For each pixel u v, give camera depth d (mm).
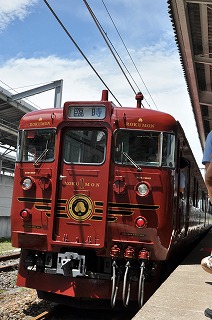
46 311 6996
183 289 5191
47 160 6922
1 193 22141
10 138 21875
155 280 6738
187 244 11273
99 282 6602
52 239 6668
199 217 14156
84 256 6492
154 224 6457
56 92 20812
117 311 7414
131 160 6621
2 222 21031
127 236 6500
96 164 6695
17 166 7133
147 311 4059
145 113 6797
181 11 9328
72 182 6750
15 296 8391
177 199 7316
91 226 6574
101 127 6824
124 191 6562
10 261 13367
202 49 11766
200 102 15328
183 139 7895
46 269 6785
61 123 6949
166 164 6652
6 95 18484
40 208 6816
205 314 3814
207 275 6355
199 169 12227
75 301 6938
